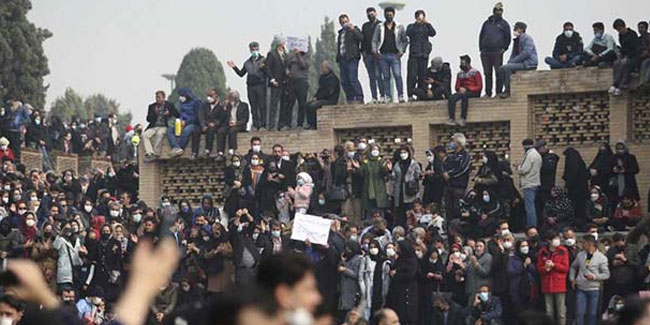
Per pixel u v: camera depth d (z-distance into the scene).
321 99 63.66
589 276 48.72
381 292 51.53
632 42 58.00
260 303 13.63
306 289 15.58
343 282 52.03
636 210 54.03
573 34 59.78
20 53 114.12
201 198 66.00
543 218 55.09
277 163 59.69
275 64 63.84
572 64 59.56
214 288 53.34
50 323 15.28
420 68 61.97
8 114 72.19
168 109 66.44
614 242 48.84
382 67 62.28
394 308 51.12
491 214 54.69
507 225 52.72
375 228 52.72
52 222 56.31
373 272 51.66
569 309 49.50
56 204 60.50
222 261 53.38
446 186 56.81
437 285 51.00
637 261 48.72
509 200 55.28
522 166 55.41
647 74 57.56
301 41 64.25
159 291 51.25
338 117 63.09
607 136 59.25
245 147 64.50
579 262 48.97
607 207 54.34
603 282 49.19
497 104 60.47
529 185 55.34
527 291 49.59
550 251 49.38
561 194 54.56
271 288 15.55
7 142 67.62
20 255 55.19
